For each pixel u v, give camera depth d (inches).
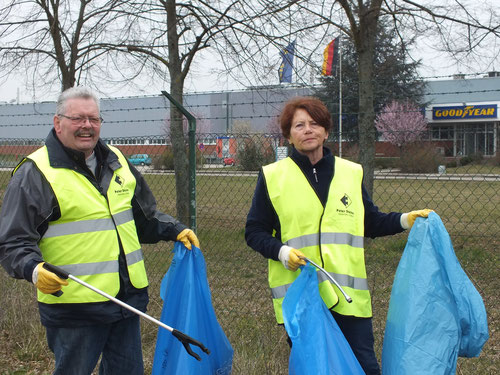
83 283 90.7
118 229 103.7
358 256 101.8
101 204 101.9
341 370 91.4
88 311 99.3
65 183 98.0
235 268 251.3
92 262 99.7
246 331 165.3
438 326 96.6
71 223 98.9
